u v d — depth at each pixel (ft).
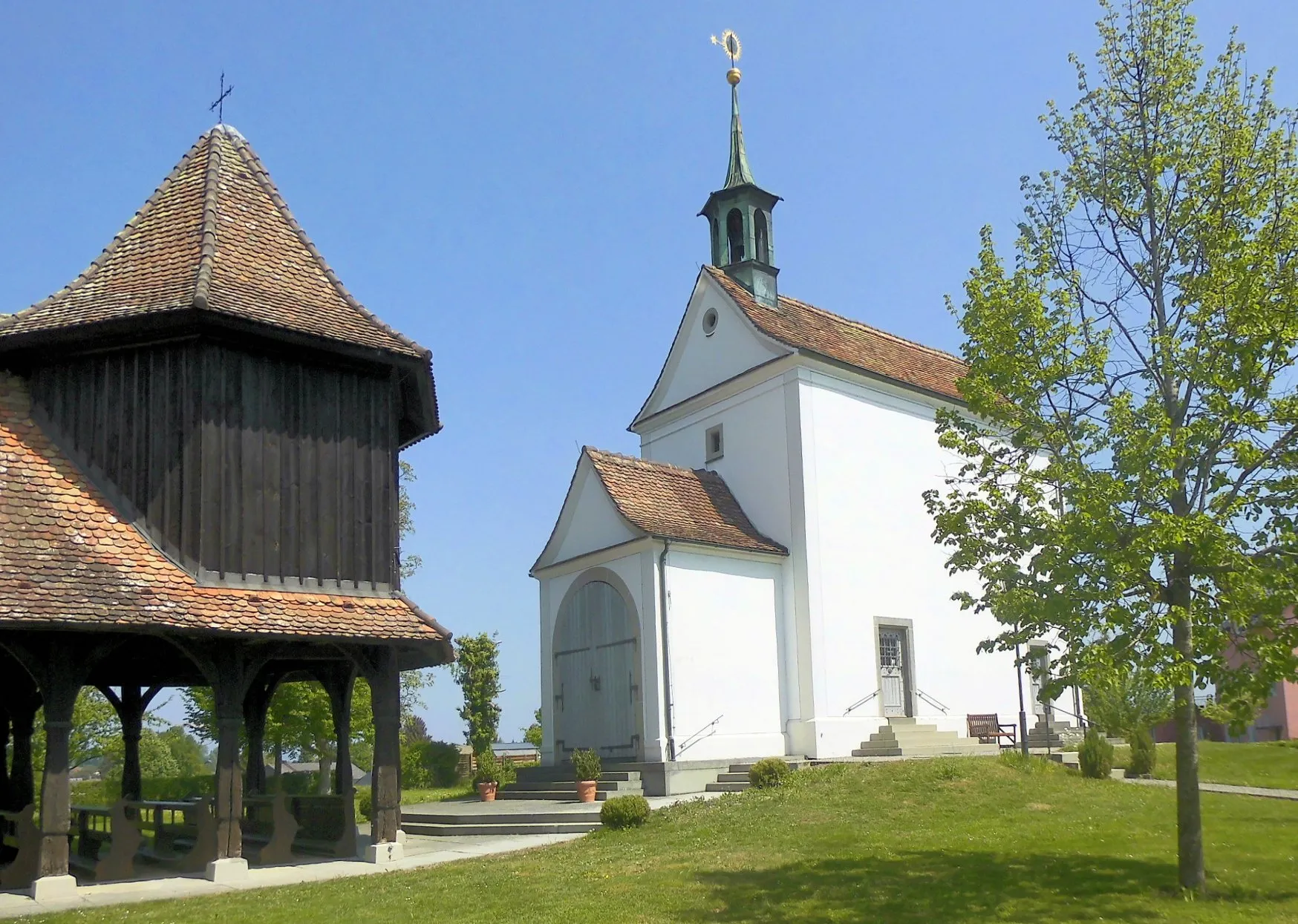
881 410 89.61
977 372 41.14
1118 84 40.96
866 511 86.33
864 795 59.00
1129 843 46.34
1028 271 41.19
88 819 61.67
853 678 82.07
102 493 49.67
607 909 37.96
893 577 87.10
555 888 41.93
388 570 54.70
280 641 50.90
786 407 84.58
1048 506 40.04
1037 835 48.52
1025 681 96.37
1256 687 34.37
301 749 126.41
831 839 48.98
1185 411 38.37
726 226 96.37
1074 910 35.06
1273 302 35.81
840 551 83.66
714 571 79.46
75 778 157.28
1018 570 39.22
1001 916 34.78
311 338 51.98
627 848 50.47
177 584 46.78
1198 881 37.19
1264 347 35.86
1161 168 38.93
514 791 79.10
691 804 61.00
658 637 75.25
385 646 52.39
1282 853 44.24
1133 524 36.73
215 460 49.34
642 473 84.84
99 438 50.60
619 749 77.56
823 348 89.35
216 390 50.06
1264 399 36.06
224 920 38.47
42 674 43.73
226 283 52.11
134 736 65.05
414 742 128.36
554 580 86.84
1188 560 35.86
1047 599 36.86
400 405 63.00
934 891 38.52
